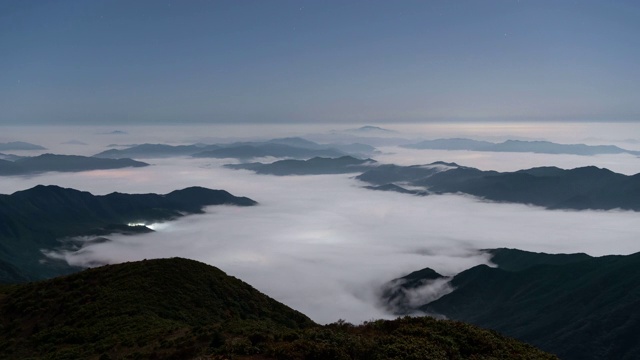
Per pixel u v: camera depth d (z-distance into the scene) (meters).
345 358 21.41
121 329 35.19
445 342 24.55
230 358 21.17
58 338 35.56
